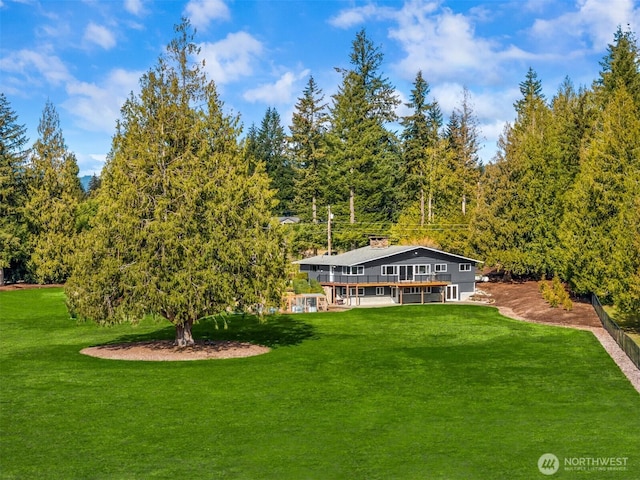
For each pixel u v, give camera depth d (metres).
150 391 27.64
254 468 17.98
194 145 37.16
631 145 52.31
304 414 23.95
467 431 21.59
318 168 97.94
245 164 38.34
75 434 21.30
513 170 74.12
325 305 62.41
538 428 21.94
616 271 43.41
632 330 44.81
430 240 82.38
